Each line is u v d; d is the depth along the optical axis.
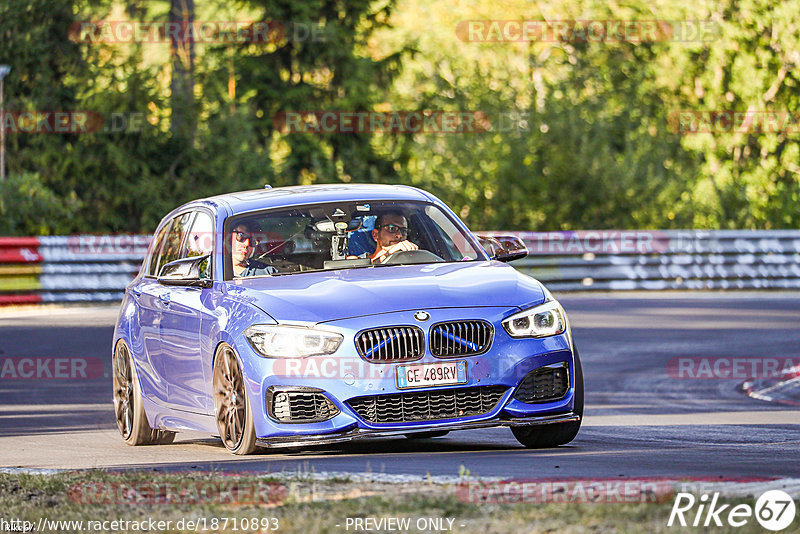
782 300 74.31
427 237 27.17
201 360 25.59
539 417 24.00
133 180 107.50
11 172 100.00
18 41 105.56
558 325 24.64
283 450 25.34
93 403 38.16
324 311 23.58
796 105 124.94
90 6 112.69
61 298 71.94
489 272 25.50
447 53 147.50
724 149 122.81
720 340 54.00
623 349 51.38
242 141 109.75
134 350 29.33
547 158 106.25
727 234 83.50
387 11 126.19
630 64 130.00
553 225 105.75
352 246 26.56
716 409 35.72
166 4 134.50
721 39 126.00
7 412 36.28
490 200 107.81
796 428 30.53
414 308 23.53
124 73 107.69
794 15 123.81
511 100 112.25
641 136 109.25
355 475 19.81
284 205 27.44
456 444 27.08
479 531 15.19
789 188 118.88
